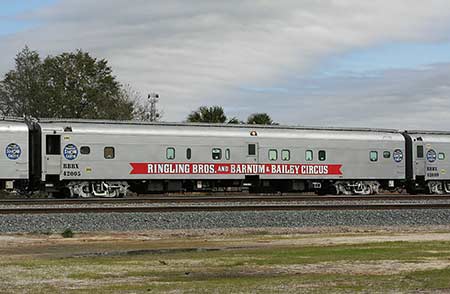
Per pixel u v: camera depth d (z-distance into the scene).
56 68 77.25
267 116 72.88
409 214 28.83
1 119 40.78
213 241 21.69
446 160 52.34
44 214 26.56
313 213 28.16
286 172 46.72
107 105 77.38
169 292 12.01
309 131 48.00
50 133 40.97
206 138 44.62
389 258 16.33
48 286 12.81
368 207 30.25
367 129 50.25
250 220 26.64
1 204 32.81
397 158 50.19
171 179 43.78
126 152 42.50
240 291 12.02
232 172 45.25
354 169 48.78
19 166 40.16
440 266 14.99
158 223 25.78
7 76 76.62
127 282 13.24
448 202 35.56
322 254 17.20
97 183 42.38
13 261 16.42
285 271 14.55
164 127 44.00
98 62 79.25
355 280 13.15
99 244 20.97
